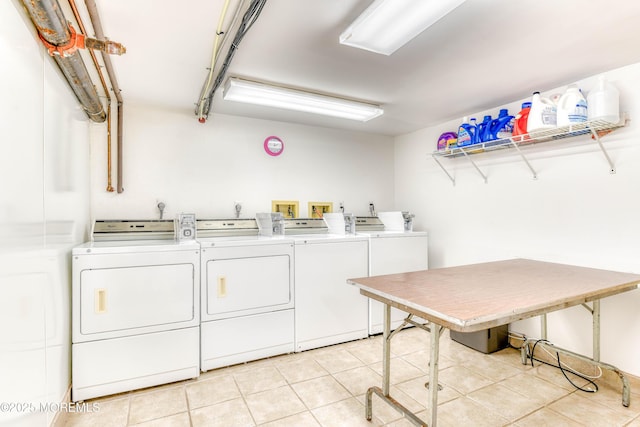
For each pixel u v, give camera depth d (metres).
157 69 2.31
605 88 2.21
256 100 2.77
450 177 3.69
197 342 2.43
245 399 2.16
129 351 2.21
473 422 1.92
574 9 1.63
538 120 2.46
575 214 2.59
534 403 2.12
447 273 2.27
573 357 2.46
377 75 2.44
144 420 1.93
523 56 2.14
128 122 3.01
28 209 1.34
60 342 1.83
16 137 1.21
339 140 4.10
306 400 2.15
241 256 2.64
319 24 1.77
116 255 2.18
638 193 2.24
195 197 3.28
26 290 1.31
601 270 2.33
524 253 2.96
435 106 3.17
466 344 3.06
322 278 3.02
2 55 1.10
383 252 3.36
